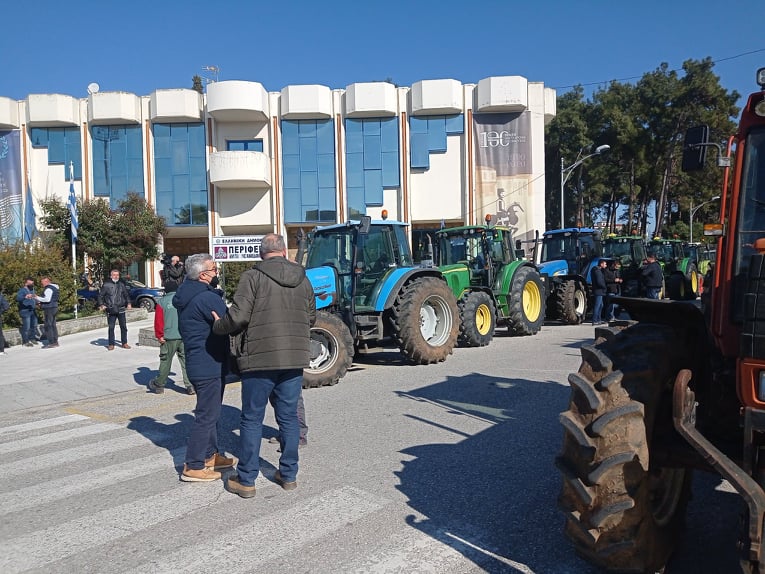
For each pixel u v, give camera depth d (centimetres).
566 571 342
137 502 462
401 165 2991
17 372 1123
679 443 308
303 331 462
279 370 452
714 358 329
